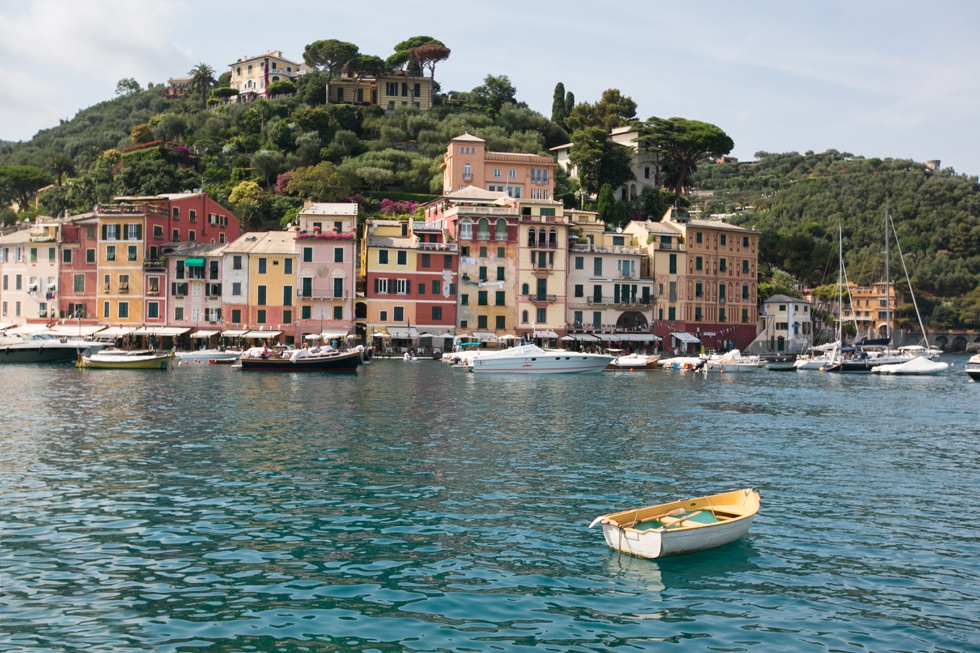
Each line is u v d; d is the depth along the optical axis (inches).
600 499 1143.0
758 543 947.3
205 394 2431.1
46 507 1056.2
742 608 757.9
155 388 2608.3
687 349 5187.0
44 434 1615.4
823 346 5162.4
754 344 5497.1
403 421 1877.5
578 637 692.1
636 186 6574.8
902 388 3287.4
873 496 1189.7
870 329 7583.7
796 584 818.8
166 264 4566.9
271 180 6304.1
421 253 4702.3
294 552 892.6
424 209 5536.4
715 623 724.7
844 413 2256.4
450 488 1193.4
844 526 1023.6
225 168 6579.7
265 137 6929.1
